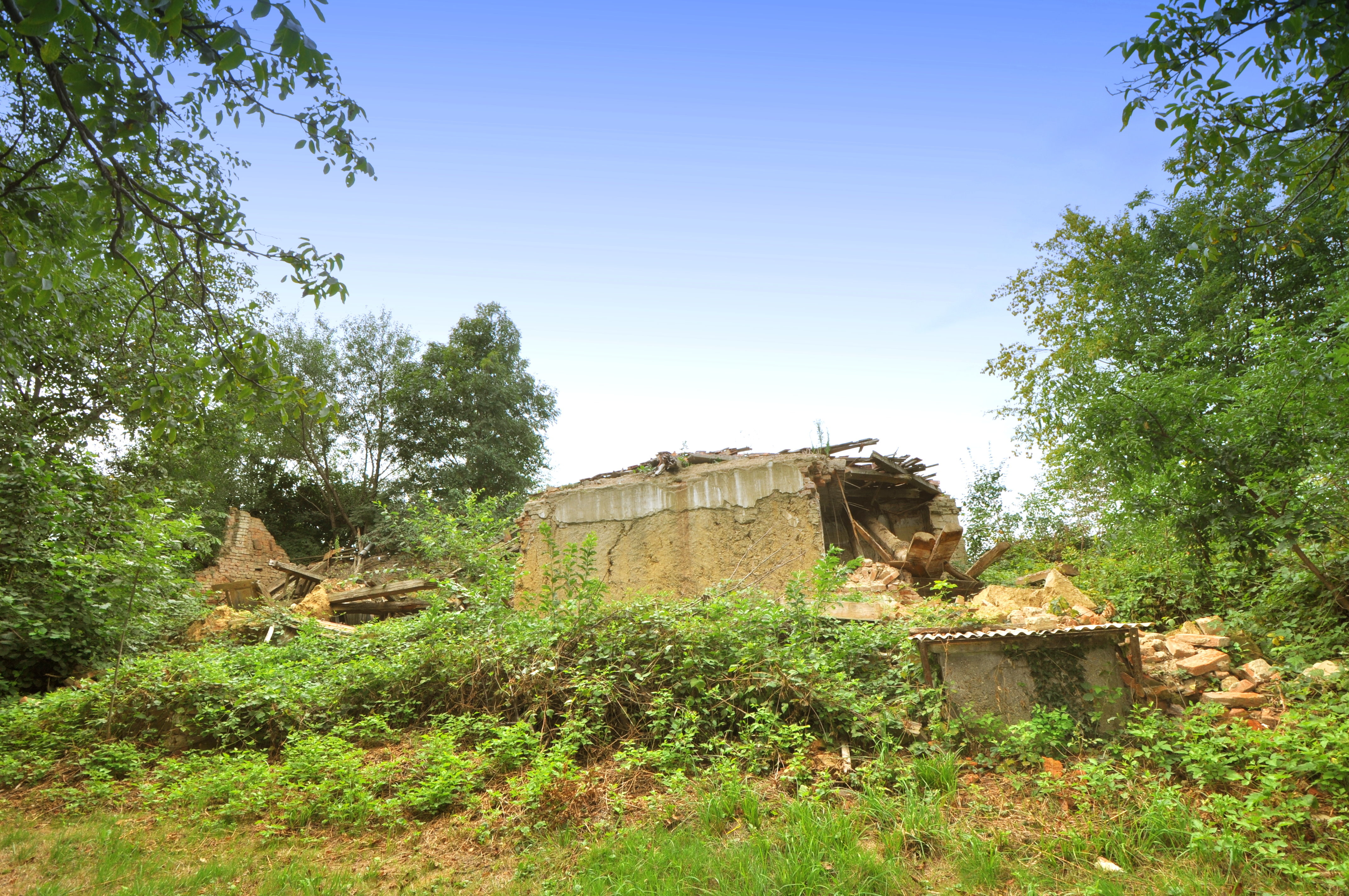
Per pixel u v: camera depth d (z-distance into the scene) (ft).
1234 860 13.30
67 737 25.57
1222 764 16.25
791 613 25.44
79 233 20.95
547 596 28.96
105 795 21.58
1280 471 21.62
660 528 42.34
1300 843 13.67
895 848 14.48
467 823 17.83
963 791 17.04
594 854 15.42
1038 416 26.37
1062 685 19.65
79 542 36.06
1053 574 31.24
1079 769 17.08
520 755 20.47
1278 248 21.30
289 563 74.90
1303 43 17.12
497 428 104.53
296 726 25.89
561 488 47.06
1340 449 21.11
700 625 24.49
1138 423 23.13
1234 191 50.65
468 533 43.04
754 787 17.88
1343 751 15.33
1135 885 13.05
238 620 44.45
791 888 13.24
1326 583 22.61
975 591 38.88
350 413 105.70
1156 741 17.93
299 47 14.11
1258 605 26.89
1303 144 19.93
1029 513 57.62
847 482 48.32
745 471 41.65
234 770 21.57
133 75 16.03
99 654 35.60
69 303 24.03
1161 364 51.06
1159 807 14.87
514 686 24.40
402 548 87.45
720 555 40.60
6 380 35.86
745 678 21.67
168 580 37.70
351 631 42.34
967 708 19.51
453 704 25.95
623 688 22.85
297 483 104.88
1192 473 22.82
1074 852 14.05
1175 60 17.84
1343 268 33.91
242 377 21.43
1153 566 31.96
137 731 26.71
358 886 15.20
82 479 37.78
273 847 17.56
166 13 13.37
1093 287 69.21
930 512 51.90
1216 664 21.61
